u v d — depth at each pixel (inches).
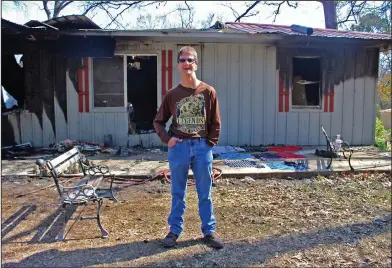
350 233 164.6
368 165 287.6
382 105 912.9
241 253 143.8
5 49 354.0
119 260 136.7
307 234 163.0
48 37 341.7
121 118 373.4
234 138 383.2
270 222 176.9
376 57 393.4
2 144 356.8
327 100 390.3
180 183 147.5
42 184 239.0
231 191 228.1
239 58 377.4
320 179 257.1
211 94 143.6
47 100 366.9
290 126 387.9
